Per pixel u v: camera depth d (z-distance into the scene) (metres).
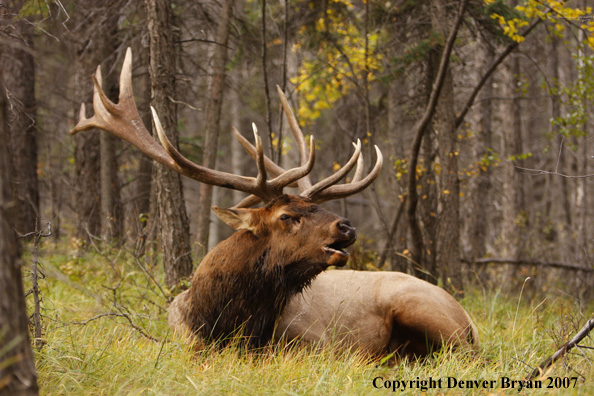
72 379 6.63
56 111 21.19
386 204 34.69
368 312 10.36
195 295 9.41
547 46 28.81
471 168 21.38
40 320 8.51
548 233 28.55
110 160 18.73
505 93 24.53
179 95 18.02
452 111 16.94
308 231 8.84
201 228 15.16
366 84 18.48
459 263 16.41
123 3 16.14
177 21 17.67
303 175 9.32
